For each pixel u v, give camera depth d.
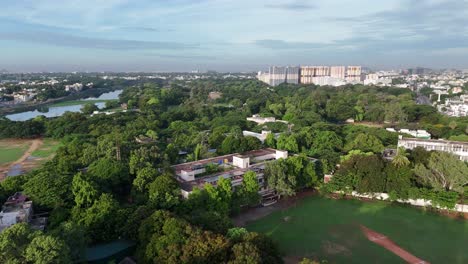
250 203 85.94
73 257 49.78
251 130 176.38
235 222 80.94
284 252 67.56
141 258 55.88
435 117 185.88
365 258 66.19
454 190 89.38
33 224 66.69
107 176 84.69
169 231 54.88
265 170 95.00
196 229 55.56
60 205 71.62
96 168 86.69
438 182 90.00
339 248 69.88
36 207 72.88
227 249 51.25
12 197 75.12
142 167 89.81
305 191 101.62
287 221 81.88
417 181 92.44
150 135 154.12
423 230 78.25
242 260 47.00
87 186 72.25
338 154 113.44
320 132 134.75
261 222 81.31
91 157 102.75
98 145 107.94
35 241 44.22
